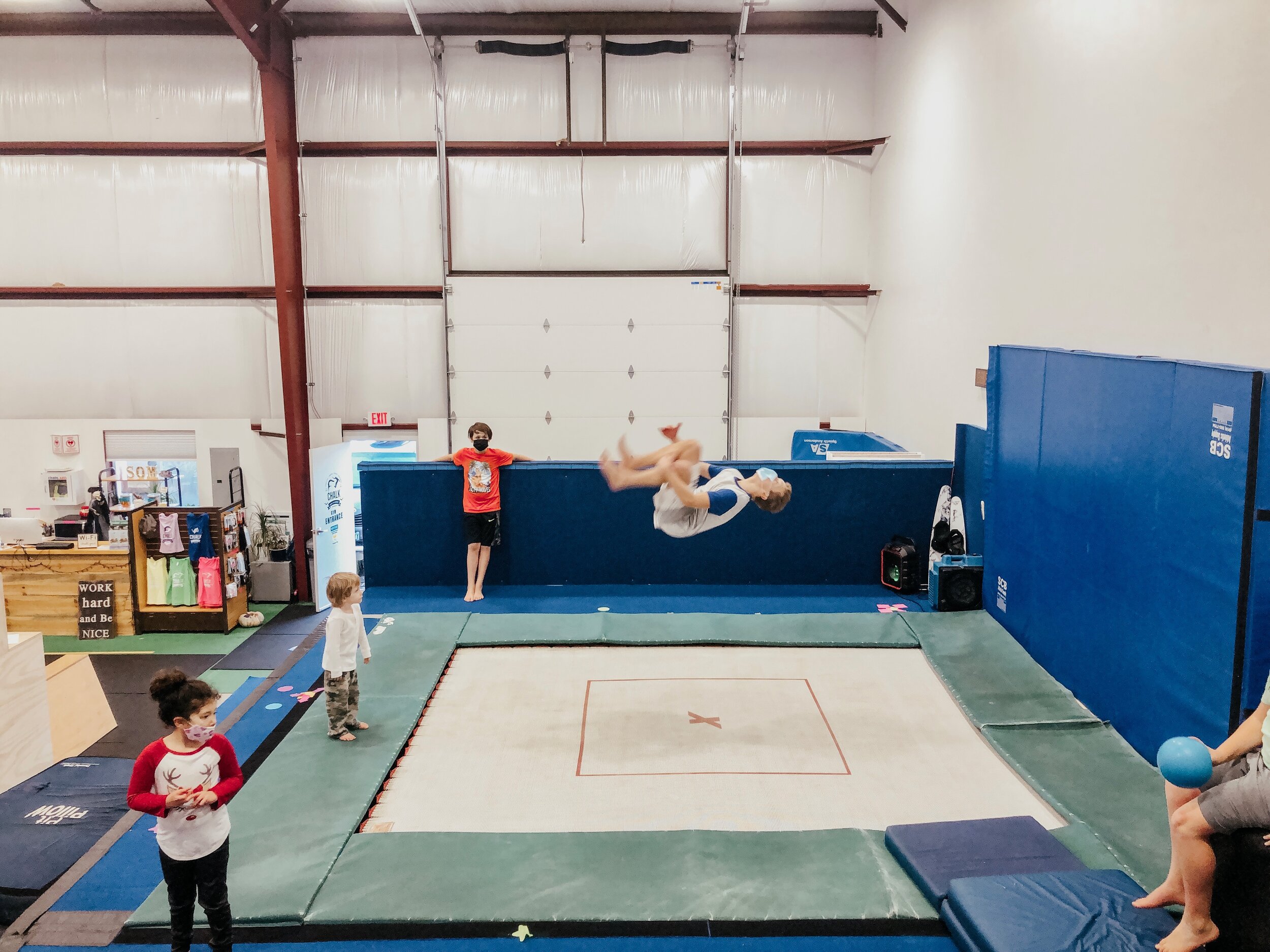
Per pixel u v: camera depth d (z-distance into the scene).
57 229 11.03
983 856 3.97
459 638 6.79
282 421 11.43
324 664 5.16
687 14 10.84
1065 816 4.39
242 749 5.46
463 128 11.05
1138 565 4.98
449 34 10.79
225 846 3.44
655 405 11.56
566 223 11.25
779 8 10.81
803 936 3.64
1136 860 3.94
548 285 11.27
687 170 11.21
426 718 5.61
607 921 3.69
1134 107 5.34
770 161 11.21
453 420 11.48
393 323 11.33
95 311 11.14
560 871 3.99
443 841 4.24
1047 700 5.65
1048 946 3.26
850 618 7.14
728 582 8.34
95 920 3.90
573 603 7.74
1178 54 4.90
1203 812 3.05
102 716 6.51
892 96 10.32
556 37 10.91
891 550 8.00
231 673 8.84
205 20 10.67
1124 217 5.47
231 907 3.76
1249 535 4.02
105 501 10.90
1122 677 5.18
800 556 8.29
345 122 10.97
